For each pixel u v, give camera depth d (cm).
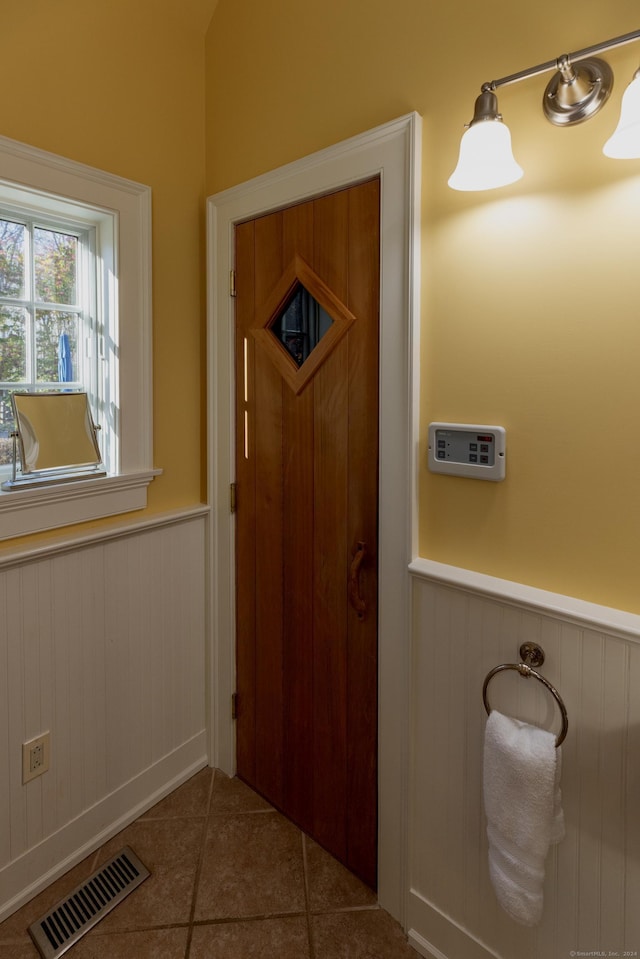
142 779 180
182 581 188
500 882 111
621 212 101
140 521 172
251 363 173
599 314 105
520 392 116
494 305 118
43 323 161
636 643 101
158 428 178
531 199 111
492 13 114
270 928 143
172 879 156
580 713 109
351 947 139
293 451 163
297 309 159
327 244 147
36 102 140
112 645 168
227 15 173
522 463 117
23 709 146
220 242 177
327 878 158
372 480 144
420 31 126
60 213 155
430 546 134
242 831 174
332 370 150
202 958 135
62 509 152
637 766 104
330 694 161
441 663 131
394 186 130
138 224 165
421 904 139
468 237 121
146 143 166
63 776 157
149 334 171
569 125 105
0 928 142
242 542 184
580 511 110
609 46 93
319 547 159
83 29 148
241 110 170
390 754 143
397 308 132
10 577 141
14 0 133
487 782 114
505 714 120
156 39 167
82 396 162
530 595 115
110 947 137
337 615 157
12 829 146
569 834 113
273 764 183
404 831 141
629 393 103
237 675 192
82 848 163
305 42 151
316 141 150
